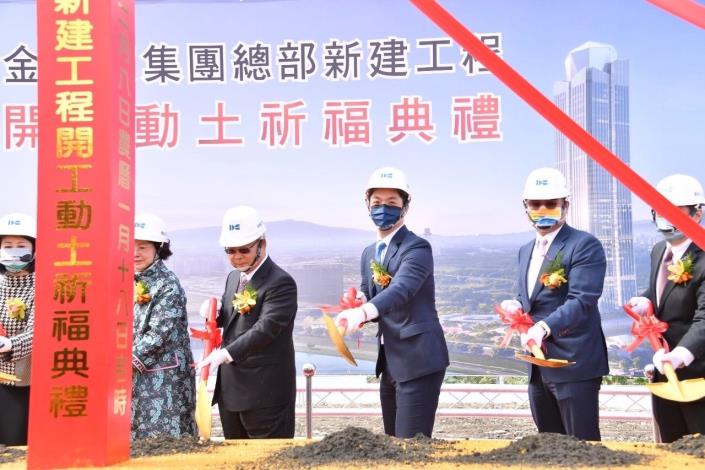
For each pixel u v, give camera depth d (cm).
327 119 543
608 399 545
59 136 181
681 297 312
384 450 193
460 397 553
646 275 530
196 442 213
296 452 193
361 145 542
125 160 188
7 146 535
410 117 539
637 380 534
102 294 180
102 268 180
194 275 549
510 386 534
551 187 322
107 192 180
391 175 348
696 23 179
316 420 587
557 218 325
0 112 535
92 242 180
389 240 353
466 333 545
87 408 178
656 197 179
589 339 318
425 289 349
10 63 535
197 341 557
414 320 342
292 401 343
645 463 177
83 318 180
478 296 542
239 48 542
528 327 323
